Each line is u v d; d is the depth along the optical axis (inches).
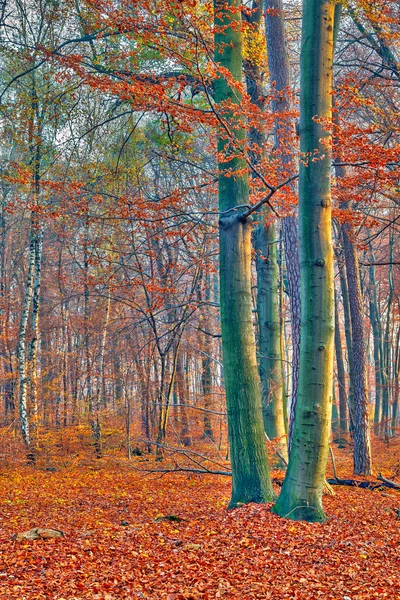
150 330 872.9
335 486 506.9
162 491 513.3
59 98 548.7
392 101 562.3
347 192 429.7
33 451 717.9
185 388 964.6
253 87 571.2
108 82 371.6
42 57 500.7
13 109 593.6
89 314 928.3
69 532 313.0
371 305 1279.5
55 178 583.5
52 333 1189.1
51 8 588.7
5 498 461.7
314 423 316.2
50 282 1137.4
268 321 610.9
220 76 376.2
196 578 231.0
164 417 741.3
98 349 933.8
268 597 211.6
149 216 455.5
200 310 948.6
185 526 323.6
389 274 1144.2
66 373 975.0
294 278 470.0
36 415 756.0
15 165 517.0
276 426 595.5
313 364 314.0
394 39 474.6
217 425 932.0
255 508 337.4
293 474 322.0
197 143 691.4
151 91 351.3
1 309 994.1
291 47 690.2
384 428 1034.1
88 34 484.7
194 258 571.5
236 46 384.2
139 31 356.5
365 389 618.2
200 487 544.1
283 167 426.6
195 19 329.1
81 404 863.1
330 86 321.7
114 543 284.2
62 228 634.8
